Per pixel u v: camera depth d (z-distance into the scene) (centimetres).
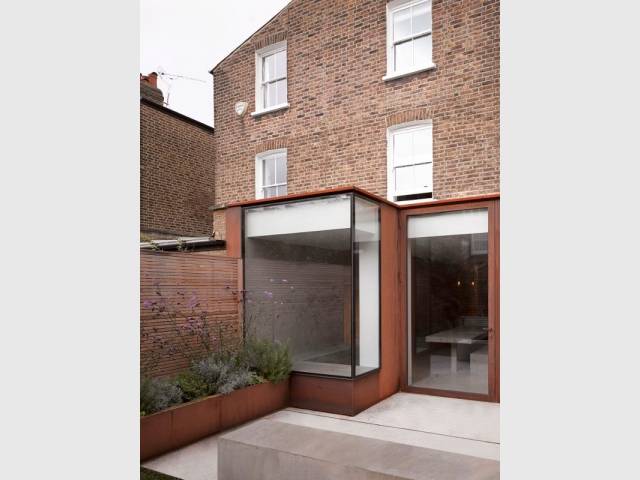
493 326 722
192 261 674
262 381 660
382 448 394
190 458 500
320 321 691
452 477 333
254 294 751
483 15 838
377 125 929
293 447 395
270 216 756
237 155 1124
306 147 1018
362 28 964
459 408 687
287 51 1065
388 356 761
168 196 1308
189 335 654
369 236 722
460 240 759
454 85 854
